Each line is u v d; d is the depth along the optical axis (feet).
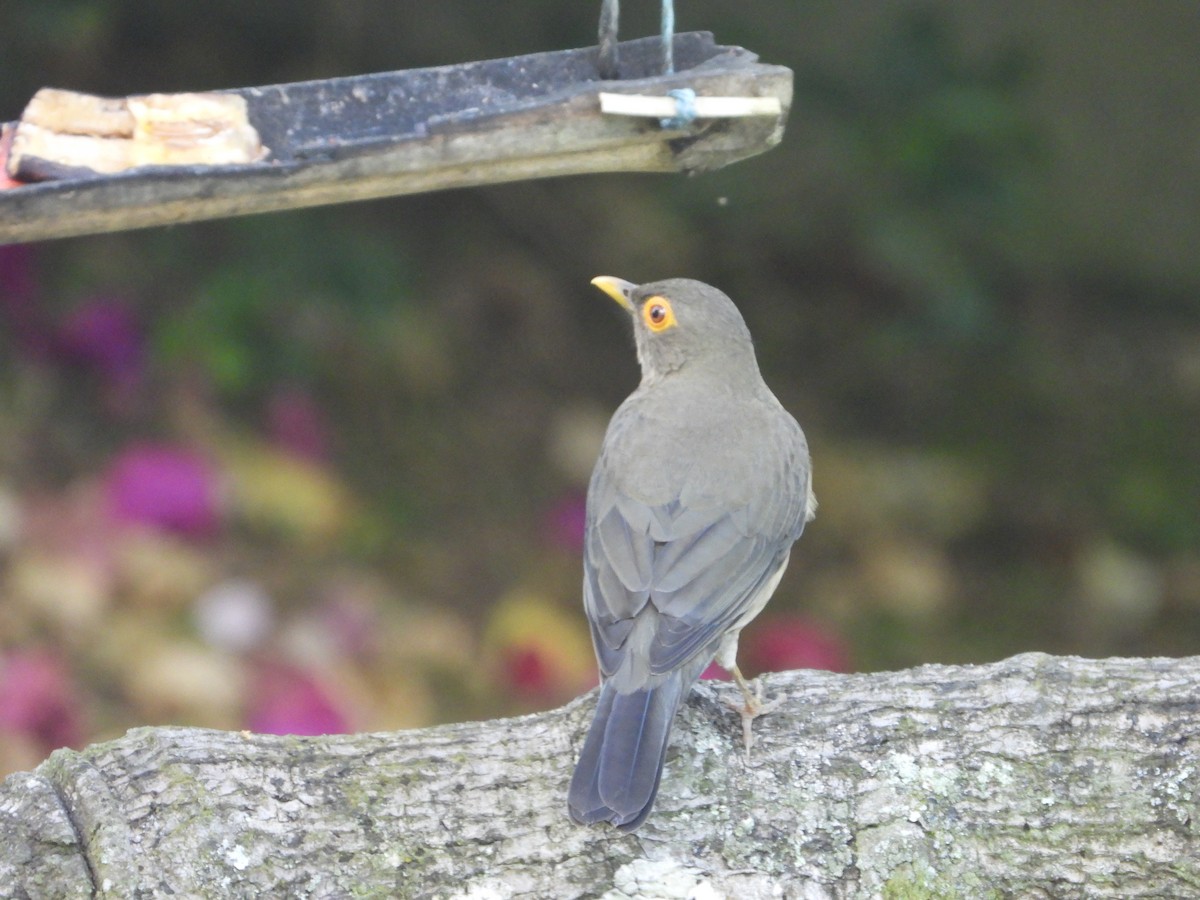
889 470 47.06
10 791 20.11
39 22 42.96
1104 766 21.25
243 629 37.32
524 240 49.85
